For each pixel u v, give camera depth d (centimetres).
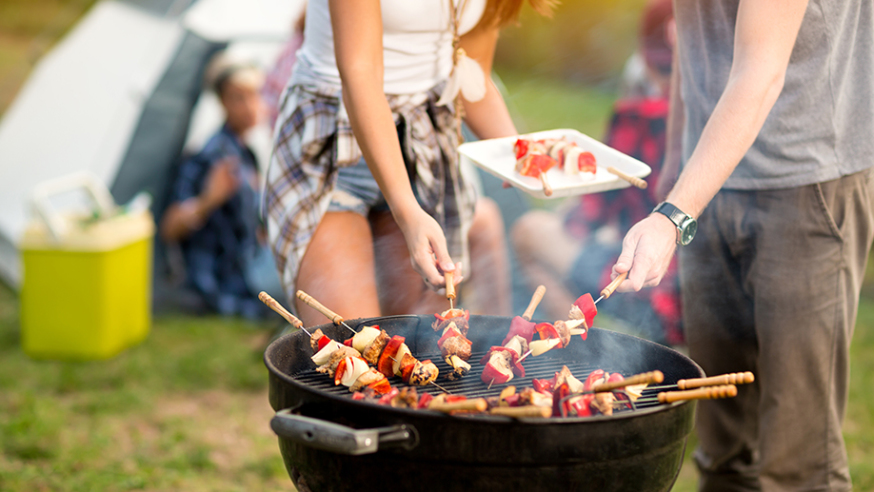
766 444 196
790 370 190
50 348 377
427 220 167
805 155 180
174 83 446
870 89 180
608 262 342
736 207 193
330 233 198
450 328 157
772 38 160
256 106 444
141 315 409
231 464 285
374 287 198
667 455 131
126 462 281
